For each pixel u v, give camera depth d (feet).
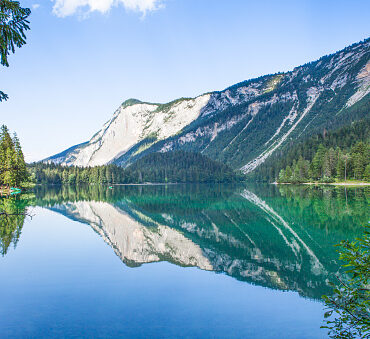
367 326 23.50
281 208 181.37
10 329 43.04
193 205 217.97
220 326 43.88
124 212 183.32
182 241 104.47
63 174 632.79
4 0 26.48
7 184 266.98
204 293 57.16
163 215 169.37
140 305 51.34
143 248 94.73
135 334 41.50
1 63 29.19
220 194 325.62
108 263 77.00
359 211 155.33
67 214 171.73
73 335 41.32
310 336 41.09
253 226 128.88
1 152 257.14
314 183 444.14
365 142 461.37
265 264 77.10
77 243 100.83
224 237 109.70
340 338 24.76
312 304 52.49
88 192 392.27
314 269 72.74
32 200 237.86
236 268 73.77
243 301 53.67
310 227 122.11
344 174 393.91
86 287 60.18
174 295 56.29
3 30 27.66
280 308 50.78
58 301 53.01
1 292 57.31
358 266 23.52
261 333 42.22
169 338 40.57
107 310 49.39
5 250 90.33
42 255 84.58
